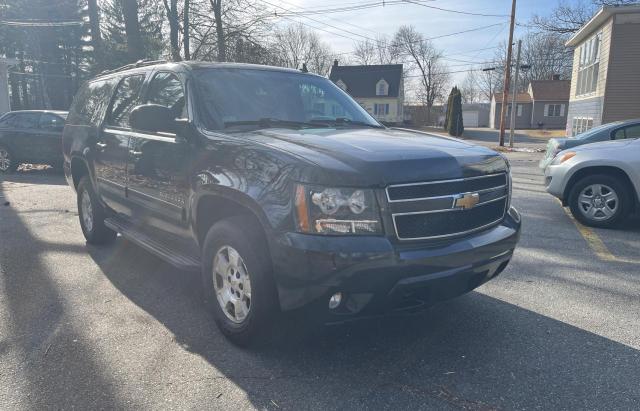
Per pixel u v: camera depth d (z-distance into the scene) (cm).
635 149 674
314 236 283
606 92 1977
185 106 397
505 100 2862
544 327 379
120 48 2356
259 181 310
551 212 805
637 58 1916
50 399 285
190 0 2728
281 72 470
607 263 536
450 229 311
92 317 395
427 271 293
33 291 450
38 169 1397
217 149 347
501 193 357
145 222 457
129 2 2095
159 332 369
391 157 301
